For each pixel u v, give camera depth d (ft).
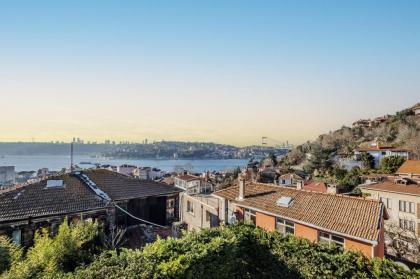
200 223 97.55
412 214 129.49
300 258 36.47
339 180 196.03
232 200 84.07
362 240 54.44
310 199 72.38
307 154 310.04
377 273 32.96
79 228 45.75
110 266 24.41
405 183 143.33
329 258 35.32
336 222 61.00
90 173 81.56
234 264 33.78
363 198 65.67
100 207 65.57
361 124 347.77
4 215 55.52
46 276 24.75
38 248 34.40
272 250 38.42
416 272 32.37
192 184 205.77
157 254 27.25
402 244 92.02
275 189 83.92
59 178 74.02
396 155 220.23
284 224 70.13
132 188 78.54
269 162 336.08
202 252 29.35
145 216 77.10
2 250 31.68
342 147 296.51
